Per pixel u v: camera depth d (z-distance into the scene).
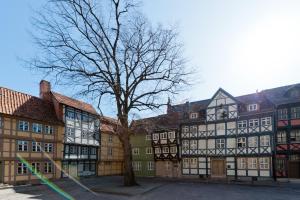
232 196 19.34
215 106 37.50
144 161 44.38
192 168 38.81
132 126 24.56
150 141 43.81
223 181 31.86
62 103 35.47
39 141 31.67
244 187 25.61
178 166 40.09
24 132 29.78
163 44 22.61
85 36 21.41
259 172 32.75
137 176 44.41
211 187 25.59
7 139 27.75
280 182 29.28
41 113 32.88
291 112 32.38
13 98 30.44
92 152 41.53
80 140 38.34
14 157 28.28
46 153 32.59
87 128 40.03
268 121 32.75
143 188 22.39
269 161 32.12
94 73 21.66
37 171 31.09
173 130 40.88
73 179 34.94
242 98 38.25
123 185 24.38
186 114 40.50
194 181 32.59
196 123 39.09
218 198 18.33
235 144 35.19
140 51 22.56
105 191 20.75
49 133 33.31
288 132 32.28
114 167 46.84
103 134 44.25
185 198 18.20
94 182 30.81
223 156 36.03
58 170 34.25
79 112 38.56
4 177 27.03
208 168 37.19
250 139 34.06
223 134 36.41
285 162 32.22
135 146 45.84
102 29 21.75
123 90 23.17
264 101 34.53
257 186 26.53
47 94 36.62
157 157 42.47
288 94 33.53
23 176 29.16
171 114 27.30
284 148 32.41
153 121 25.64
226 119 36.22
